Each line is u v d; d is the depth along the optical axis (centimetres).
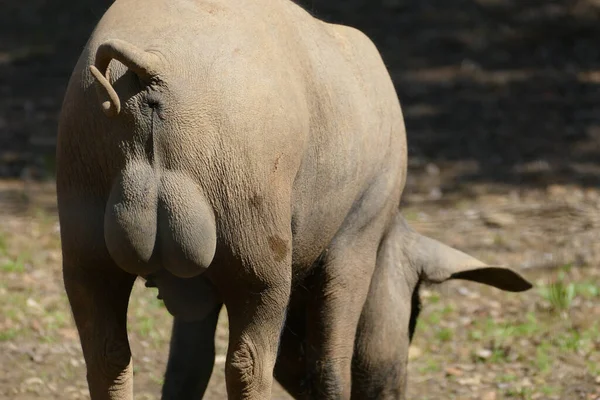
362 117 899
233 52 727
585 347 1465
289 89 761
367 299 1020
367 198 936
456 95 3092
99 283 753
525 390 1316
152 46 706
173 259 705
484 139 2742
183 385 988
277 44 779
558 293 1606
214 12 744
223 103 710
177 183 698
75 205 732
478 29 3609
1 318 1479
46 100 3036
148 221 696
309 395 971
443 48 3466
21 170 2419
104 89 682
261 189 731
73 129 717
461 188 2350
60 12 3862
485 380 1371
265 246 745
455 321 1594
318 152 831
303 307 977
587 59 3381
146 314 1546
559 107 2984
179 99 697
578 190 2338
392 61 3359
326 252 928
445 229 2045
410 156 2594
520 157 2600
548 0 3772
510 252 1906
